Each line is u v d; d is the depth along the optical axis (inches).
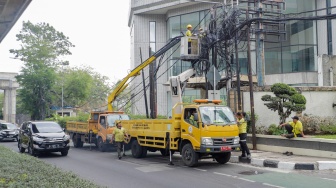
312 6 1114.1
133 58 1435.8
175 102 681.0
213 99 617.0
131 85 1423.5
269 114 706.2
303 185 387.9
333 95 708.7
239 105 670.5
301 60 1098.1
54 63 1777.8
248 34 640.4
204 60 719.1
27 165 397.7
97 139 834.8
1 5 330.0
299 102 622.8
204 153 529.3
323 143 536.7
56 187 277.1
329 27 1072.8
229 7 802.2
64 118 1577.3
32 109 1704.0
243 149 569.6
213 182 415.5
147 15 1416.1
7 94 2219.5
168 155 683.4
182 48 727.7
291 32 1110.4
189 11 1285.7
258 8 713.6
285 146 595.8
